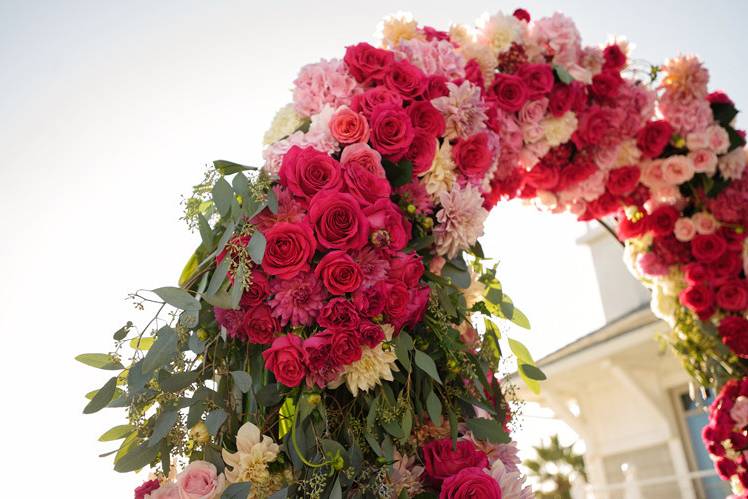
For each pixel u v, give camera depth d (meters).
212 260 1.66
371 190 1.74
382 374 1.59
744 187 3.09
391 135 1.86
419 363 1.64
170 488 1.49
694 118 2.89
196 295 1.65
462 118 1.99
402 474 1.63
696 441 6.76
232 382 1.63
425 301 1.71
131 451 1.53
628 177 2.86
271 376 1.64
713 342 3.31
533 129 2.37
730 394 3.24
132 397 1.54
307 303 1.59
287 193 1.72
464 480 1.58
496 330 2.03
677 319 3.40
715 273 3.21
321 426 1.55
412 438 1.71
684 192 3.21
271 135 1.93
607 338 6.70
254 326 1.60
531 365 2.01
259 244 1.56
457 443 1.71
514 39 2.35
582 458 9.20
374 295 1.62
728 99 3.02
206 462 1.50
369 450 1.63
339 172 1.73
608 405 7.61
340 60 1.99
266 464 1.50
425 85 1.99
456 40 2.29
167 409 1.53
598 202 2.98
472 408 1.83
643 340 6.06
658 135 2.82
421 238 1.83
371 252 1.67
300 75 1.97
